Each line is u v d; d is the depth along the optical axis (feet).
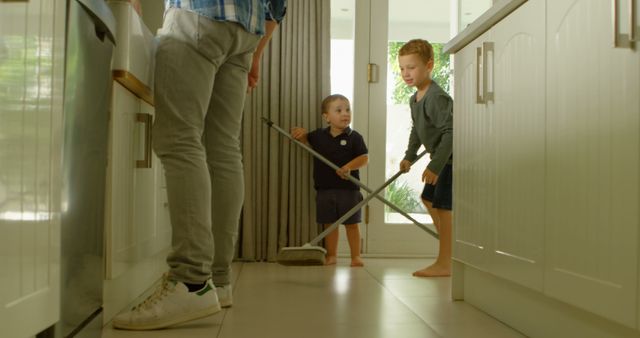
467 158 5.74
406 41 10.21
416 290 6.70
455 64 6.17
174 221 4.59
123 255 4.78
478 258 5.37
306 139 9.45
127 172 4.89
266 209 9.39
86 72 3.43
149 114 5.39
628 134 3.10
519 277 4.48
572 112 3.70
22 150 2.54
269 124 9.12
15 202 2.47
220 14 4.56
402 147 10.21
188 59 4.56
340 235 10.12
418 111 8.21
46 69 2.79
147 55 5.29
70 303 3.24
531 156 4.30
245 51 5.24
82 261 3.46
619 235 3.17
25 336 2.60
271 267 8.72
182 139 4.55
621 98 3.17
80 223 3.40
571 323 3.98
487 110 5.22
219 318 5.08
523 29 4.49
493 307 5.29
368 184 10.09
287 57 9.50
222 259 5.46
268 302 5.86
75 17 3.20
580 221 3.58
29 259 2.63
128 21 4.47
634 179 3.04
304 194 9.42
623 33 3.13
